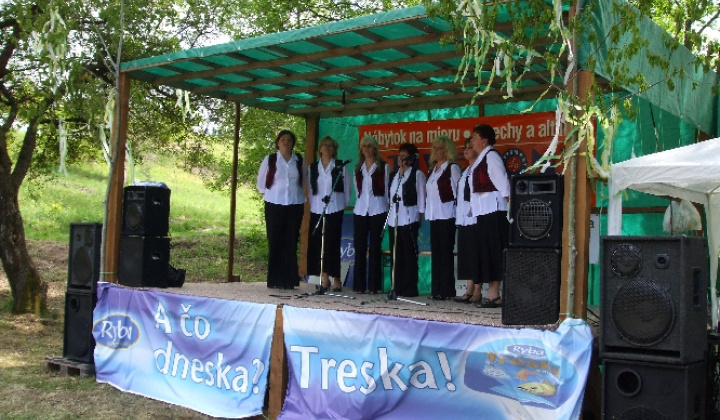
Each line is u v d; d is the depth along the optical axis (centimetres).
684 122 731
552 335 432
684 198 586
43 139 1096
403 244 702
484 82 717
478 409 459
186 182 2166
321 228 745
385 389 495
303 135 1295
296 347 541
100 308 680
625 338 410
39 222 1688
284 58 652
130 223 688
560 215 450
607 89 607
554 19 425
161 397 614
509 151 775
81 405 595
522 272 456
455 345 468
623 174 476
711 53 501
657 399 401
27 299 993
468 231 618
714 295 605
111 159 700
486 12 441
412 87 764
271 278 734
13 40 760
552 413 428
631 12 440
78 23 741
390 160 865
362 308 559
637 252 407
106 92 761
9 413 562
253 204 2008
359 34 568
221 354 586
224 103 1176
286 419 536
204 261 1482
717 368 491
